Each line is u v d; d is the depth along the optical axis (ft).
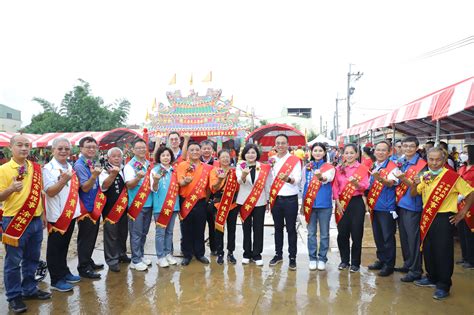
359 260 14.33
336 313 10.79
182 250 16.69
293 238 14.58
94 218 13.71
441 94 14.17
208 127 44.19
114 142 46.42
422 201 12.86
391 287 12.73
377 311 10.88
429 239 12.14
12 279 11.07
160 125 45.14
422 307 11.12
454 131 25.71
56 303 11.75
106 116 73.10
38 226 11.82
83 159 13.57
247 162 15.05
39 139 45.62
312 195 14.30
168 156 14.94
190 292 12.48
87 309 11.31
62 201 12.50
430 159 11.93
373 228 14.51
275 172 14.85
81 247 13.78
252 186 14.93
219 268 14.93
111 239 14.57
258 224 15.05
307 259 16.07
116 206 14.47
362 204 14.06
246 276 13.94
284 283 13.16
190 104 44.62
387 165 13.83
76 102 73.67
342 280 13.42
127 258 15.94
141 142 14.99
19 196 11.04
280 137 14.87
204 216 15.52
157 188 14.49
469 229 14.56
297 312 10.88
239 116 47.50
